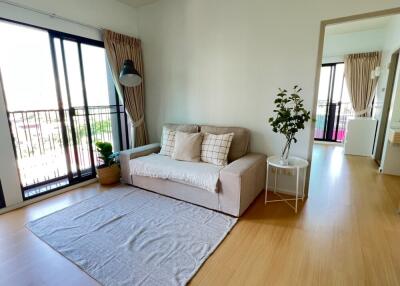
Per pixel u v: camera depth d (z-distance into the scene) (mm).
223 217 2232
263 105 2762
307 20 2352
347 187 3000
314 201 2598
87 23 2930
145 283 1457
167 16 3283
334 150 5156
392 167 3469
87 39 2990
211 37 2971
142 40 3629
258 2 2576
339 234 1966
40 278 1518
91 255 1729
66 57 2842
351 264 1607
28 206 2537
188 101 3357
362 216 2258
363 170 3709
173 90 3473
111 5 3191
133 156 2994
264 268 1580
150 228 2070
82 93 3078
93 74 3197
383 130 4109
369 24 4539
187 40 3176
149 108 3811
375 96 4961
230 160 2768
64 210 2434
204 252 1737
